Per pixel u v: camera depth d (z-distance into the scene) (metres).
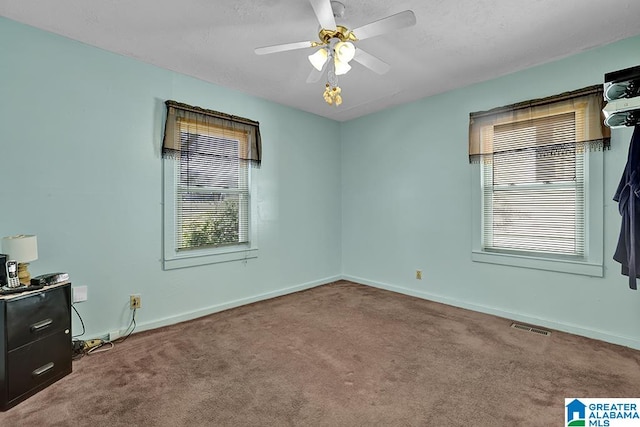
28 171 2.24
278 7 2.01
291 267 4.04
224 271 3.37
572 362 2.18
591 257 2.57
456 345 2.47
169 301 2.96
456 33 2.31
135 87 2.75
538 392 1.83
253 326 2.88
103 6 2.01
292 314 3.20
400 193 3.97
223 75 3.07
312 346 2.46
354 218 4.55
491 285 3.18
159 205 2.91
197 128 3.14
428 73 3.01
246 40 2.42
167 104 2.91
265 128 3.74
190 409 1.69
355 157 4.51
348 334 2.69
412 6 2.00
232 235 3.48
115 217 2.65
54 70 2.35
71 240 2.43
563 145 2.72
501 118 3.04
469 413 1.65
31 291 1.84
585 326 2.62
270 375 2.04
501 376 2.01
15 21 2.18
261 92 3.52
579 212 2.68
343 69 1.95
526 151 2.96
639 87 1.77
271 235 3.82
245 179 3.58
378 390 1.86
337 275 4.66
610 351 2.34
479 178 3.24
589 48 2.54
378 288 4.21
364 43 2.46
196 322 3.00
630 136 2.39
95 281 2.55
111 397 1.80
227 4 1.98
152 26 2.23
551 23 2.19
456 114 3.42
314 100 3.78
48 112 2.32
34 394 1.83
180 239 3.07
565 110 2.68
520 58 2.71
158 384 1.93
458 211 3.42
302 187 4.17
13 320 1.75
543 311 2.85
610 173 2.48
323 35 1.88
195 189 3.16
